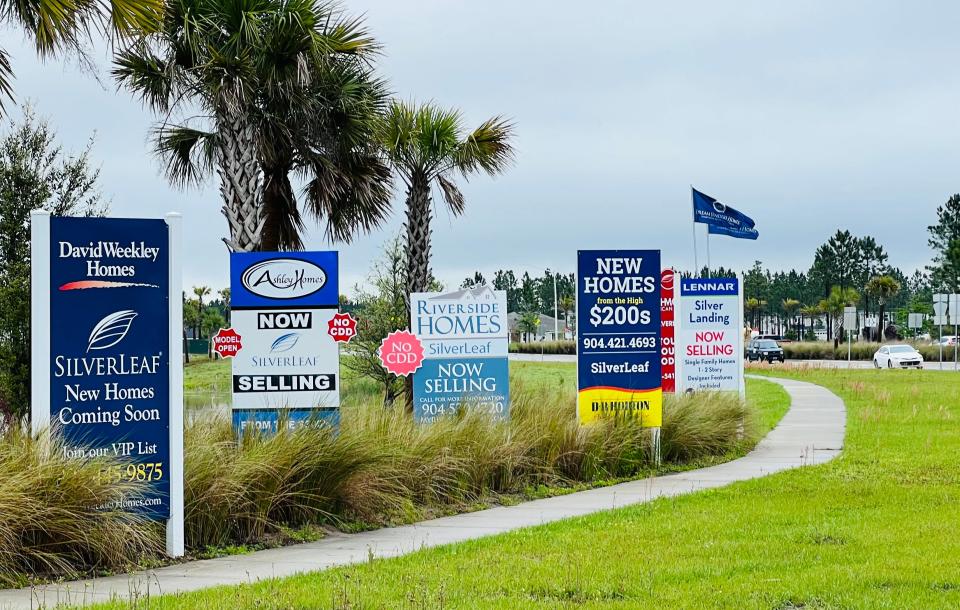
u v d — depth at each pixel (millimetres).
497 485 13086
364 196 18328
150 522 9320
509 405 15648
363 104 17375
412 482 11891
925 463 14930
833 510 11078
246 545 9859
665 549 9102
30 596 7652
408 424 13109
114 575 8594
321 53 15922
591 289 15789
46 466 8602
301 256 13148
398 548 9602
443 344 15594
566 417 15094
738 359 20141
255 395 13094
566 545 9359
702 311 20172
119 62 15922
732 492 12492
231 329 13133
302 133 17297
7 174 15930
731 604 7195
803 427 21250
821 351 73938
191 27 15516
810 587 7652
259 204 16125
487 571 8273
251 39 15570
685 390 19906
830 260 112812
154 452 9367
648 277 15773
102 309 9352
